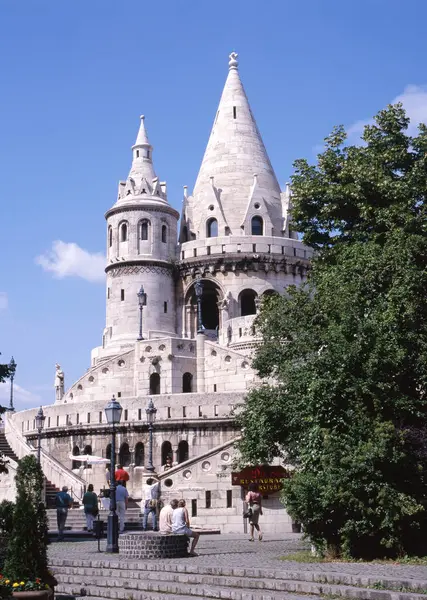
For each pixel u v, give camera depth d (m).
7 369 39.84
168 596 22.80
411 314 31.33
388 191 40.38
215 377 65.19
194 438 56.88
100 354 77.00
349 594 20.52
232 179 83.00
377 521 27.27
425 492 28.20
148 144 82.62
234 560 27.86
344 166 43.19
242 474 44.53
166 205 79.94
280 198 84.00
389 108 44.06
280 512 44.09
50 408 61.97
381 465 27.81
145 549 29.09
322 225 44.62
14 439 60.94
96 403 59.91
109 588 24.80
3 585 20.14
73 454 60.00
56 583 22.05
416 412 29.23
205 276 78.75
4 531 23.97
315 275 40.94
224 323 76.50
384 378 29.30
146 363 65.62
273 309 38.62
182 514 30.05
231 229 81.69
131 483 57.31
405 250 33.56
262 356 37.41
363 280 33.38
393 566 25.20
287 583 22.17
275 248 79.06
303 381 31.34
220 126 85.75
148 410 51.69
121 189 81.31
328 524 28.27
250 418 35.47
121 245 79.12
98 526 33.31
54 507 50.69
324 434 28.50
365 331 29.59
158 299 77.75
